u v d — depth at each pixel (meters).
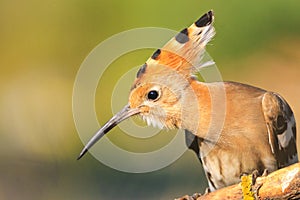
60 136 16.34
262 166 8.05
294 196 7.27
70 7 19.98
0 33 20.02
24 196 15.09
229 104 8.00
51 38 19.81
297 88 20.16
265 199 7.37
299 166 7.23
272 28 20.64
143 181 15.51
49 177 15.59
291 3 20.70
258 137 8.00
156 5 19.34
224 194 7.53
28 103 17.45
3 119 16.89
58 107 17.30
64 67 19.30
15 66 19.36
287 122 8.27
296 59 20.64
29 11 20.02
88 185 15.52
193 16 19.77
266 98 8.09
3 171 15.41
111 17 19.77
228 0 20.02
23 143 16.14
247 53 20.52
